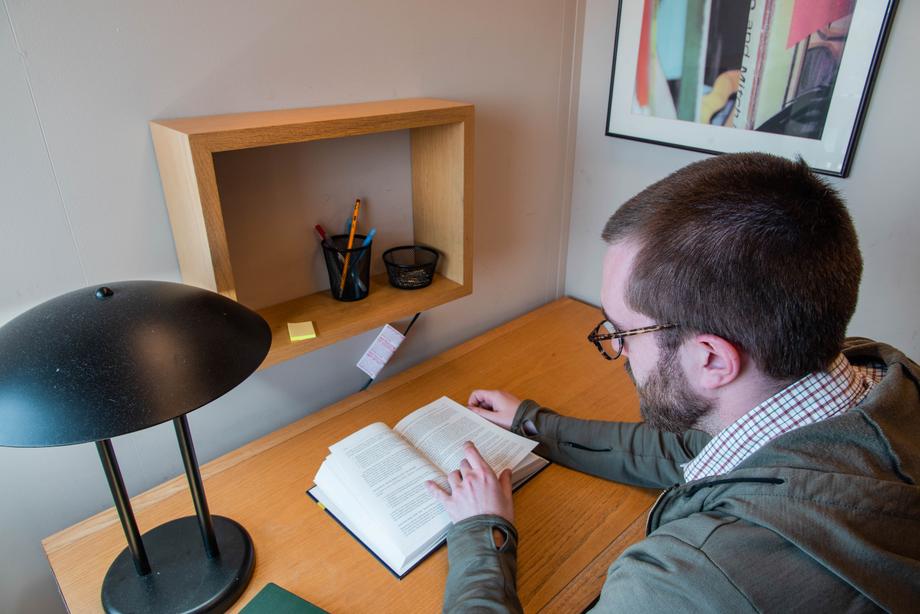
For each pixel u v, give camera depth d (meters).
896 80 1.12
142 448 1.07
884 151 1.18
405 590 0.85
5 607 1.00
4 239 0.84
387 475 1.00
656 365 0.71
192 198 0.85
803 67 1.20
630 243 0.69
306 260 1.19
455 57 1.28
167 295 0.69
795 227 0.58
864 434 0.60
